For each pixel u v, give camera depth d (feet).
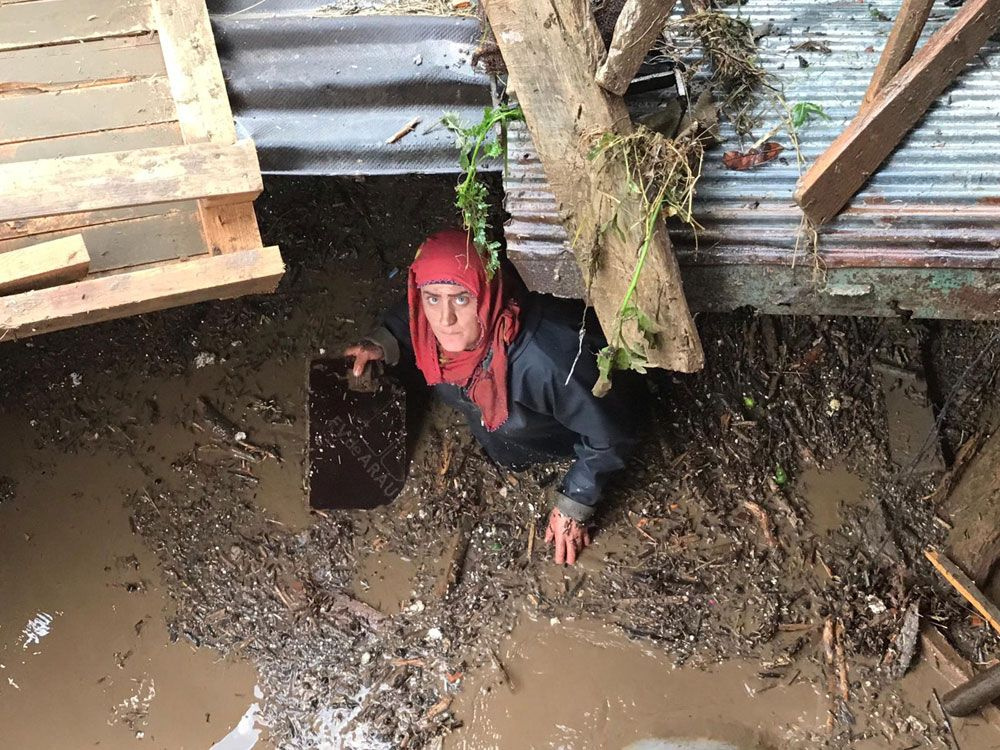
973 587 9.81
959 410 11.14
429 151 7.89
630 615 10.31
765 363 11.57
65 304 6.43
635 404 9.38
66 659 10.40
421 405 11.62
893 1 7.73
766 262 6.39
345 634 10.44
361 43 8.00
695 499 10.98
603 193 5.96
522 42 5.75
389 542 10.98
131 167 6.49
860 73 7.11
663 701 9.80
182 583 10.81
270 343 11.96
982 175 6.19
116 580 10.84
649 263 6.02
